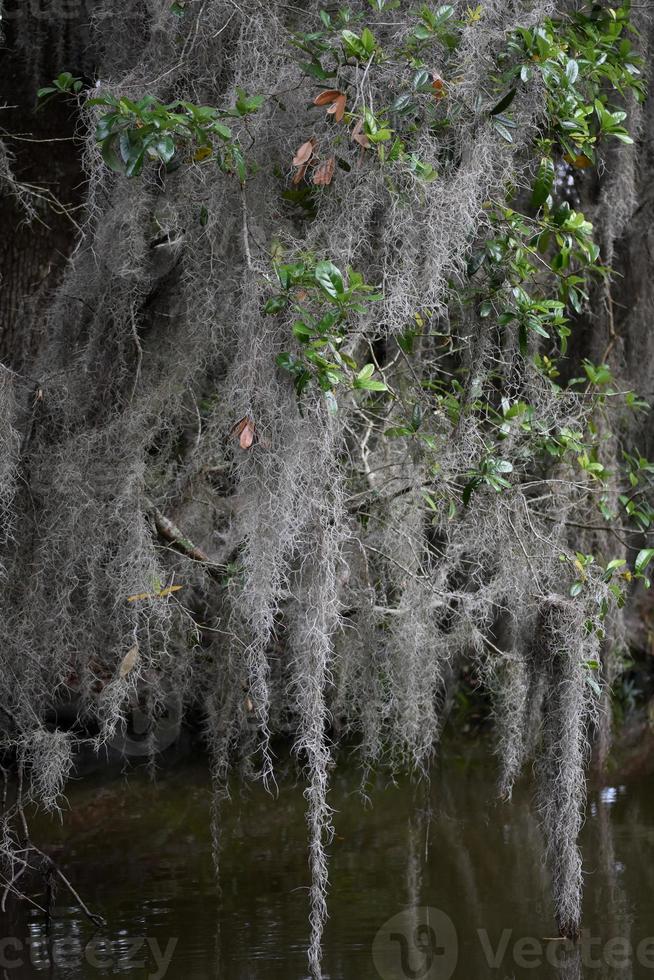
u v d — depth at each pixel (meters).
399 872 4.92
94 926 4.28
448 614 6.18
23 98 5.59
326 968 3.89
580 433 4.75
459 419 4.38
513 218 4.01
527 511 4.57
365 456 5.12
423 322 4.24
